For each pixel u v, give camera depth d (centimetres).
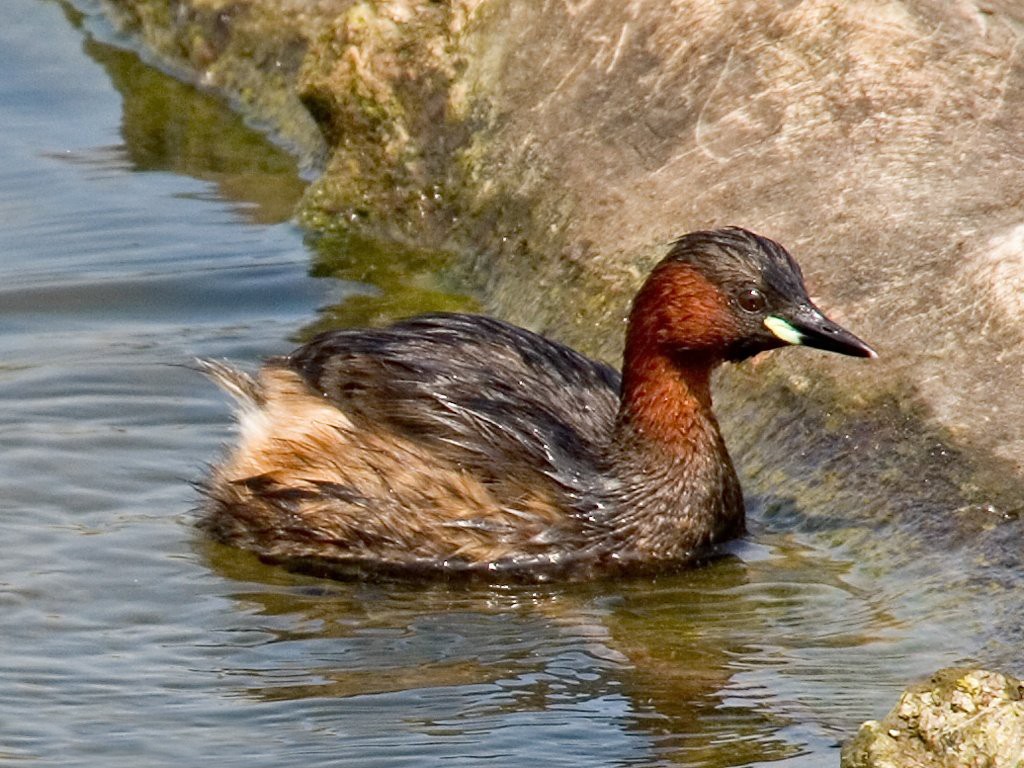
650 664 1120
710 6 1730
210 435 1459
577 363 1371
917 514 1240
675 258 1286
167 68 2317
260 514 1309
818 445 1338
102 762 1002
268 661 1135
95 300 1711
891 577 1204
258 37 2214
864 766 928
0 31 2394
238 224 1903
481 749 1016
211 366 1386
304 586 1254
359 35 1867
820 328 1257
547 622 1193
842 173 1530
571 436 1307
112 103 2222
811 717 1032
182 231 1877
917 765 919
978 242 1404
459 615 1209
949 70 1608
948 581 1174
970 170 1498
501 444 1288
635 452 1293
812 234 1483
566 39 1786
